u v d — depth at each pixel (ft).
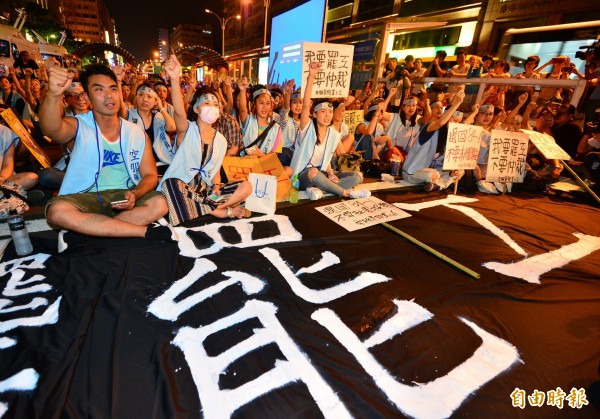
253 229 11.06
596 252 11.14
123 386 5.23
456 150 15.47
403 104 19.54
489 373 5.99
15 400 4.87
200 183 11.47
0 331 6.12
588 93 21.54
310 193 14.15
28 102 21.03
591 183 17.49
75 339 6.02
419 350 6.42
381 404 5.23
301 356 6.02
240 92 14.61
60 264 8.28
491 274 9.35
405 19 77.97
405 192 16.38
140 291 7.50
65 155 10.63
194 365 5.69
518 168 17.13
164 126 13.35
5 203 9.33
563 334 7.17
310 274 8.72
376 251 10.21
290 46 40.14
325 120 13.89
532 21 56.65
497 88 23.99
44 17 114.93
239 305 7.27
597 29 26.78
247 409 5.00
